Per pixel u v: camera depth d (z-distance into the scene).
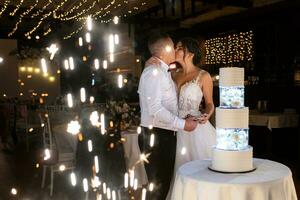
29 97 11.65
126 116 4.51
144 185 4.23
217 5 7.41
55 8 8.41
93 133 3.80
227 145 2.33
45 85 11.46
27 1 7.77
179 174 2.37
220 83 2.34
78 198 4.09
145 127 2.86
